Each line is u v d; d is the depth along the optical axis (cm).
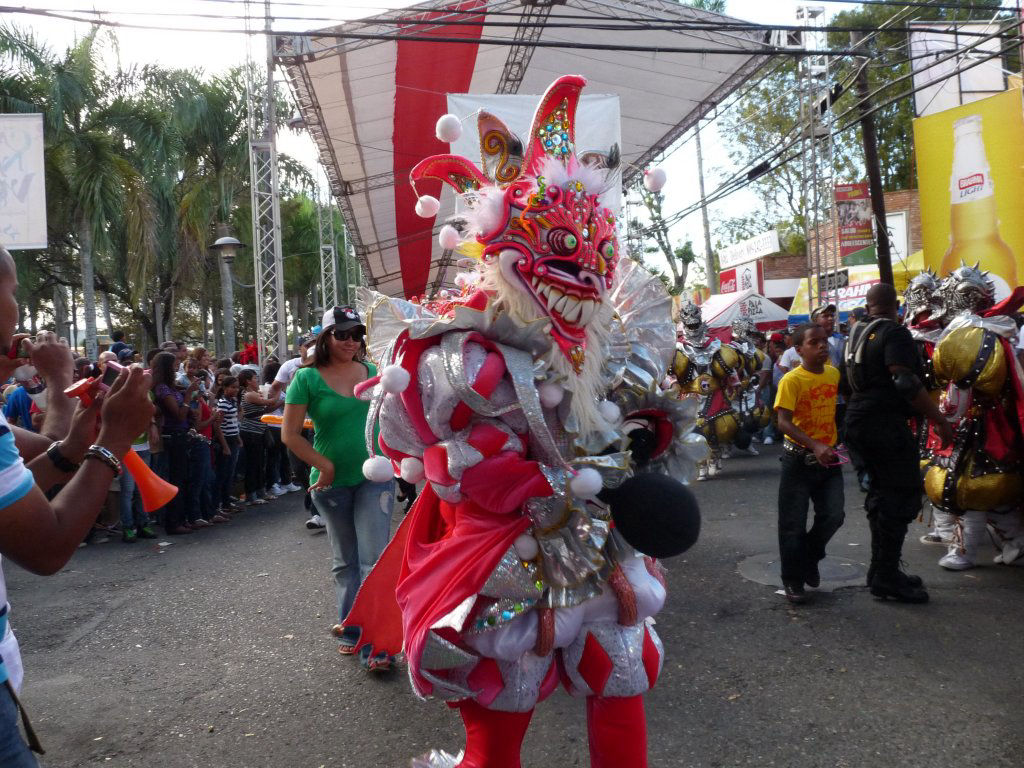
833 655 410
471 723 229
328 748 346
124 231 2206
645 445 246
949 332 513
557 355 223
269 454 1081
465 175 256
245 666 446
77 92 1927
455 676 222
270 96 1505
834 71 1518
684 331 968
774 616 472
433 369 212
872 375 467
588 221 226
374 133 1379
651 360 253
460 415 215
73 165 1967
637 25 1079
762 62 1207
